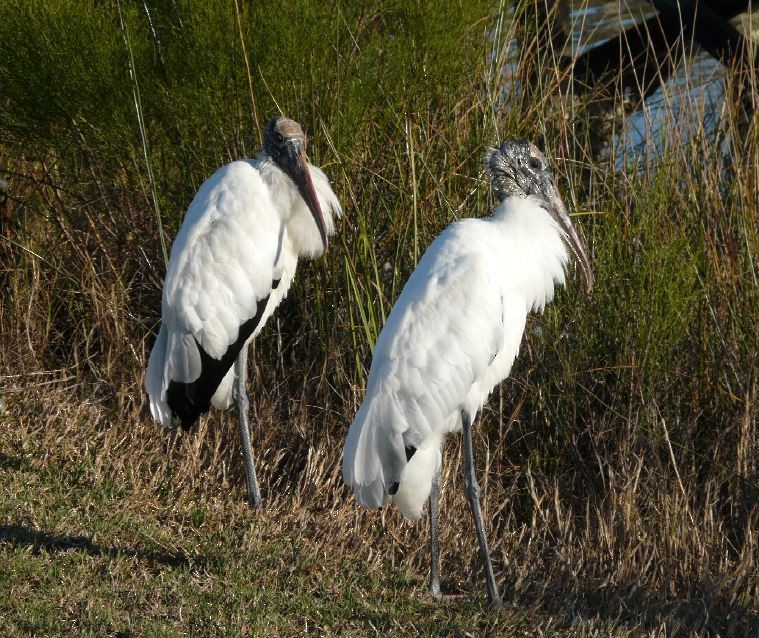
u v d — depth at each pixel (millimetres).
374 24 11523
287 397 10977
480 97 11352
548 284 8336
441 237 8039
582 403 10156
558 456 10070
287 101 10633
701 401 10055
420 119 10930
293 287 11039
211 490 9641
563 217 8594
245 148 10836
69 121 11250
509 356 8102
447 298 7648
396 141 10898
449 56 10758
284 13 10383
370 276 10570
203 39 10367
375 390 7516
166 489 9523
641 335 9734
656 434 9438
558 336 10234
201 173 11156
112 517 8656
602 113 13508
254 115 10328
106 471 9609
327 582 8070
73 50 10758
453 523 9391
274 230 9258
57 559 7750
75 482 9305
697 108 11234
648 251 9922
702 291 10000
